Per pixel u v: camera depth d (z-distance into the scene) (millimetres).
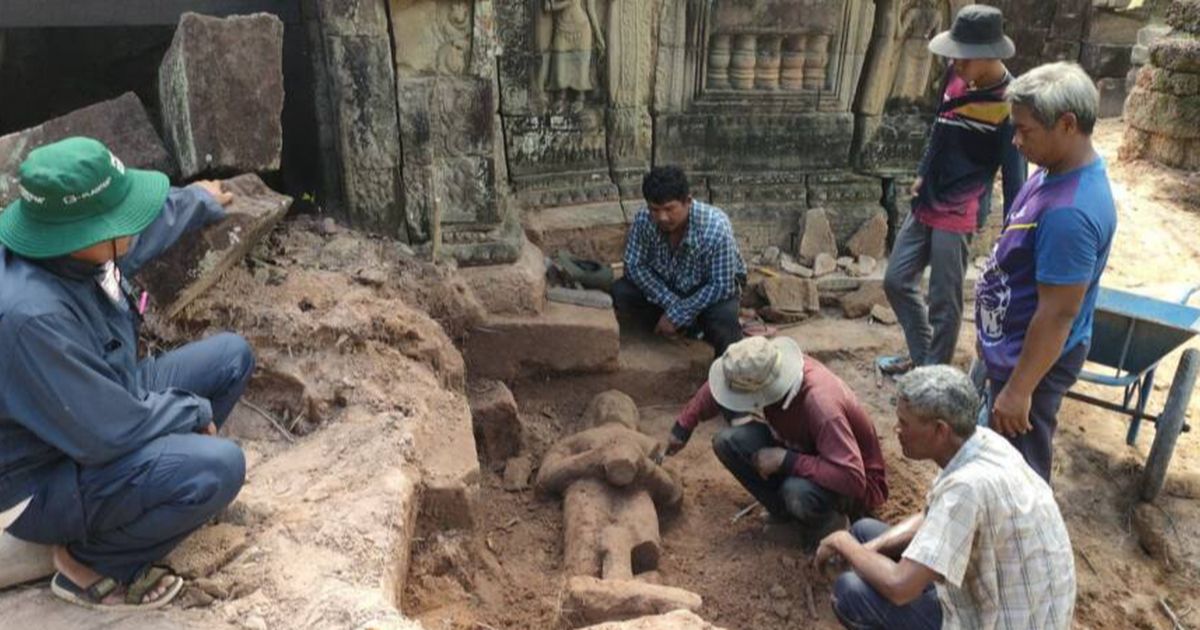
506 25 4930
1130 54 8594
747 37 5242
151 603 2332
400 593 2738
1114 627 3527
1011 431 3127
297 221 4246
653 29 5152
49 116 5043
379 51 4062
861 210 5633
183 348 2812
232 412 3275
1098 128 8539
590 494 3645
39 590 2387
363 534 2633
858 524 3240
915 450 2643
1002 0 6902
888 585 2525
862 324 5277
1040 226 2883
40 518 2227
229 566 2477
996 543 2436
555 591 3318
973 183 4102
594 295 4691
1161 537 3875
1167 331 3645
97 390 2119
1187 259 6250
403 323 3646
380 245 4230
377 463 2977
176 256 3184
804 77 5414
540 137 5203
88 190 2109
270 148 3643
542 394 4602
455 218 4492
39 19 4043
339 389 3324
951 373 2578
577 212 5254
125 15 4156
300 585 2428
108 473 2201
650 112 5363
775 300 5230
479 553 3324
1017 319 3098
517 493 3922
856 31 5309
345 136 4160
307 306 3551
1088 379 3883
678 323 4594
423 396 3406
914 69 5441
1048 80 2764
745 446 3668
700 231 4469
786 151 5516
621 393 4488
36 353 2023
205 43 3434
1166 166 7430
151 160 3650
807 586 3486
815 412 3418
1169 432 3898
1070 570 2525
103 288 2260
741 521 3889
